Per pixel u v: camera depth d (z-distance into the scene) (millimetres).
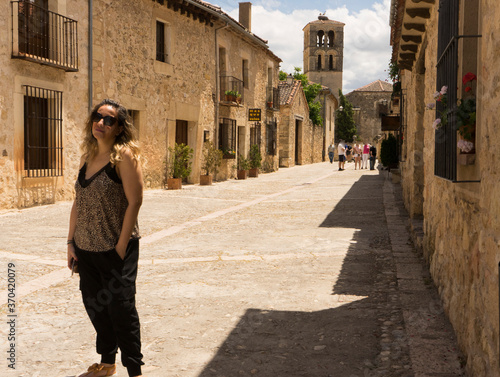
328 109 47250
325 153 46094
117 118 2709
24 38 10641
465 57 3186
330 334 3643
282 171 27797
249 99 23344
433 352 3203
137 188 2707
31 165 11094
